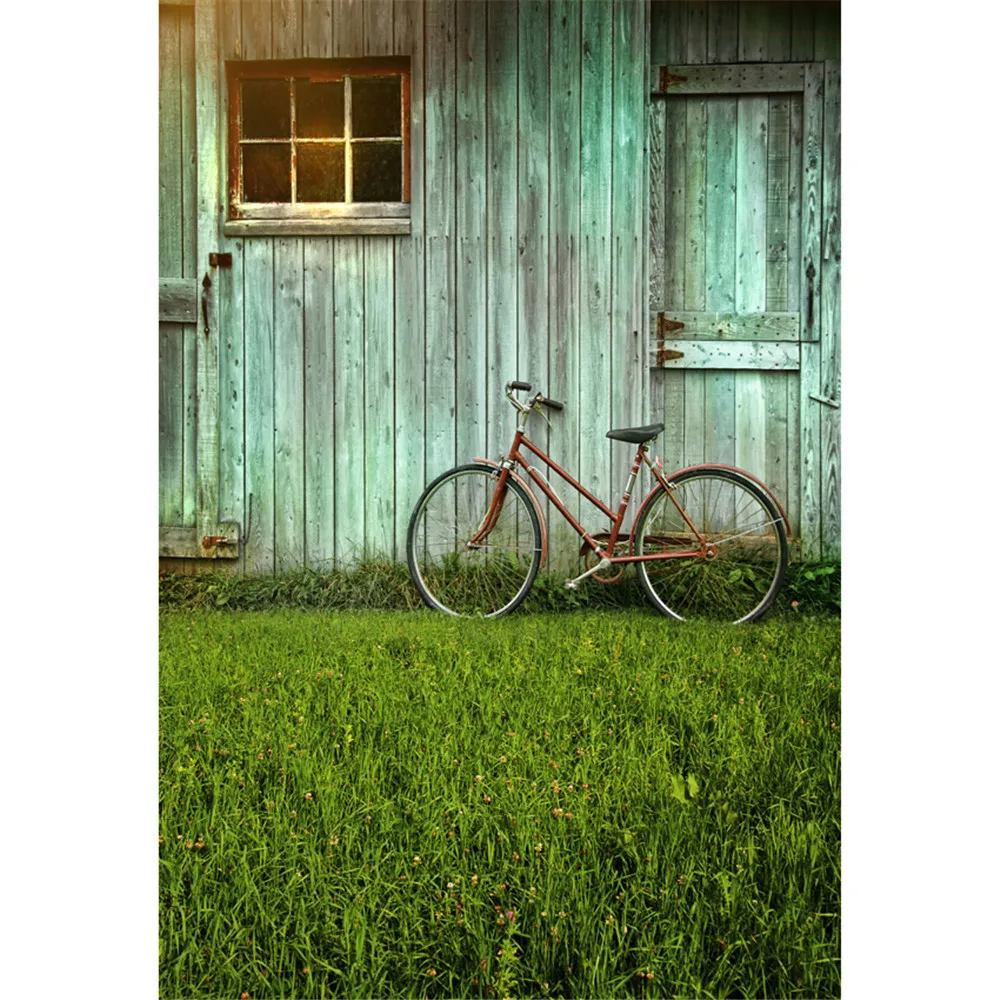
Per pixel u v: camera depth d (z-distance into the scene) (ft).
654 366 16.25
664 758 9.78
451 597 15.88
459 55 16.20
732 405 16.25
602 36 16.01
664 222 16.21
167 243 16.63
